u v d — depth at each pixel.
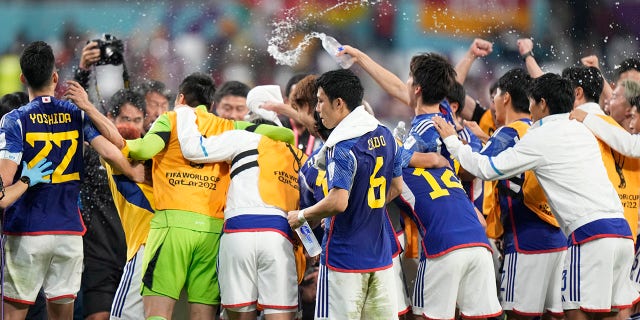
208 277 19.70
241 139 19.72
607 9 50.44
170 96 26.47
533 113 20.48
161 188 19.61
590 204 19.62
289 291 19.30
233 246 19.11
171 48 49.94
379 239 18.38
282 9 50.56
